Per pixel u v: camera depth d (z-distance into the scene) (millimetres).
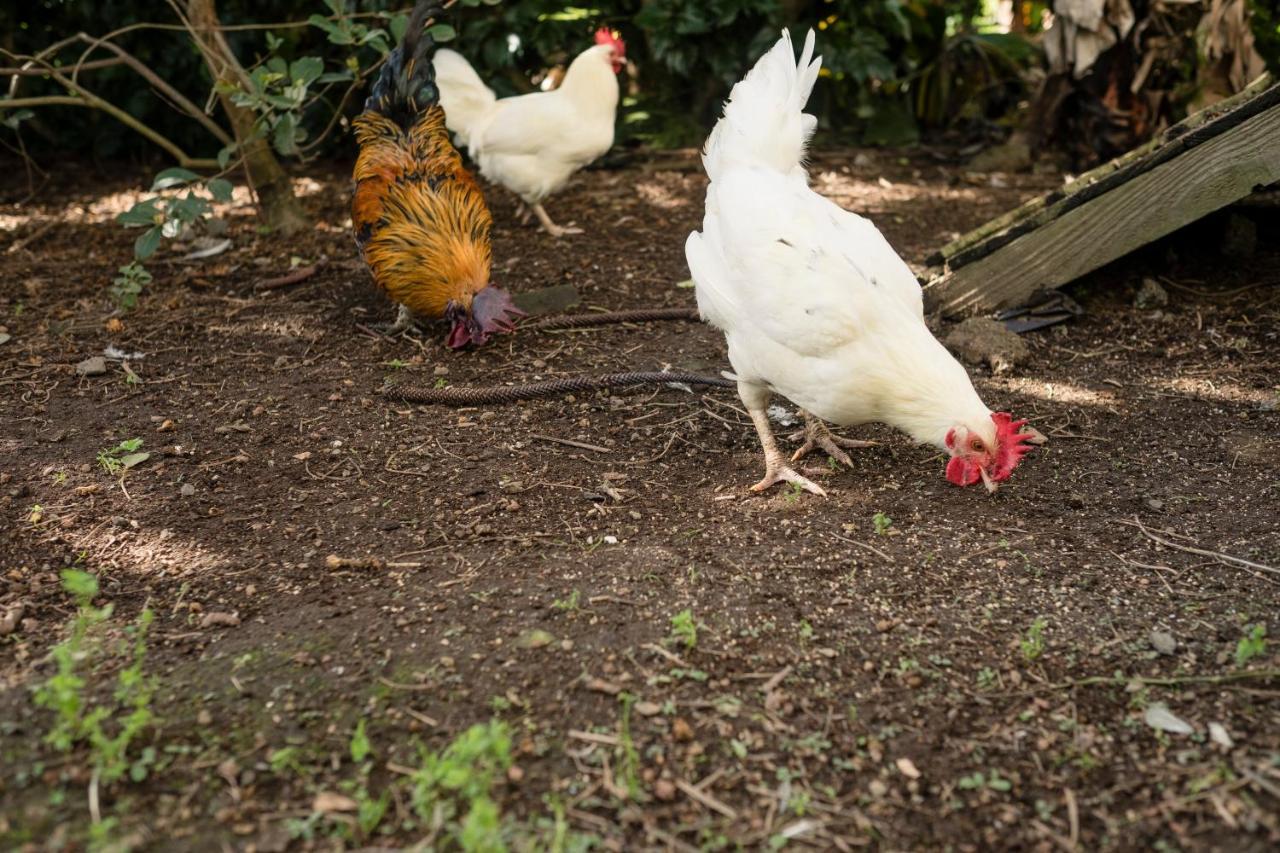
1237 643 3170
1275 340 5148
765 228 3676
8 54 6199
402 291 5348
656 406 4824
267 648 3199
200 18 6746
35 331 5625
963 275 5508
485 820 2357
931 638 3223
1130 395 4785
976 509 3955
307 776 2719
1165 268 5945
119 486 4156
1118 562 3596
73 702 2723
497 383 5047
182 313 5879
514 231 7129
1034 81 9484
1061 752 2797
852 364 3541
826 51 8773
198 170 8688
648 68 9312
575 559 3635
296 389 4996
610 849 2512
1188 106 7809
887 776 2732
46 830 2547
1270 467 4152
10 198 8094
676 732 2840
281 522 3924
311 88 8391
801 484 4066
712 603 3377
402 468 4305
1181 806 2611
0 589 3500
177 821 2582
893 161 8781
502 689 3012
